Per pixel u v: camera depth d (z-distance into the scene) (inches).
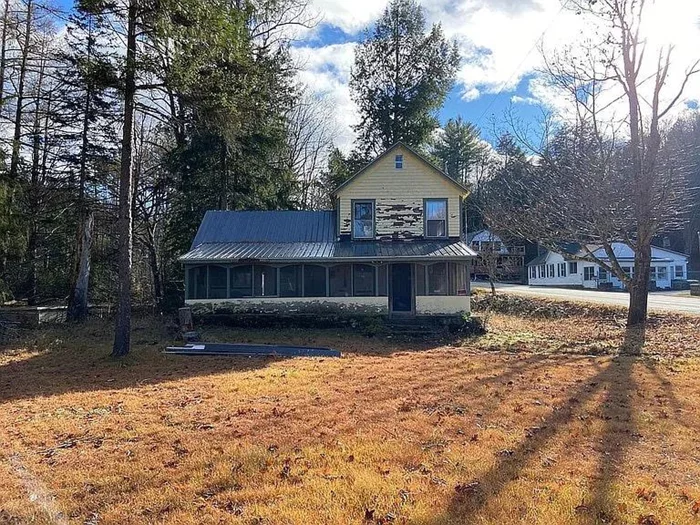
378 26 1274.6
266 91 778.2
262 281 697.6
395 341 601.9
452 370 396.2
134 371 411.5
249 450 208.1
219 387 343.6
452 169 2144.4
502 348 540.1
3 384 369.4
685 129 1360.7
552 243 741.3
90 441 230.2
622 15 631.2
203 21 402.0
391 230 764.0
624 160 676.1
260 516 150.0
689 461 196.4
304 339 600.4
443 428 237.6
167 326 665.0
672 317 694.5
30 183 880.9
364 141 1299.2
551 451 206.7
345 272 700.0
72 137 903.7
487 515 149.1
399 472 183.3
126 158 458.3
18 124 810.2
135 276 1277.1
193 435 233.5
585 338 601.9
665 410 270.4
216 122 468.4
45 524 149.9
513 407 276.7
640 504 156.6
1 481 183.0
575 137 714.2
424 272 701.3
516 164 1321.4
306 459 197.5
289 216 821.9
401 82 1273.4
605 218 657.6
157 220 1065.5
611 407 276.8
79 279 735.1
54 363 453.1
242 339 594.2
